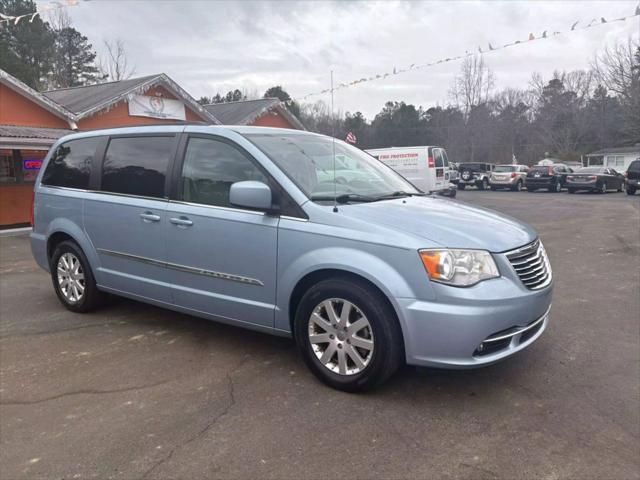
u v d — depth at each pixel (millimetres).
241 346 4352
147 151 4535
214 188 4051
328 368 3543
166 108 18062
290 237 3586
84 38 48531
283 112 24094
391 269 3215
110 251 4758
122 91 16656
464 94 54500
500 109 55875
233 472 2652
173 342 4457
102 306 5340
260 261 3740
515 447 2852
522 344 3408
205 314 4199
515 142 56344
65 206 5125
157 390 3564
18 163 14164
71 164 5207
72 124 15117
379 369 3307
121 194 4652
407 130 55844
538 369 3861
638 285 6406
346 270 3348
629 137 45312
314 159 4168
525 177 29938
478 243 3283
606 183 26562
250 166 3896
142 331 4738
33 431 3062
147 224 4387
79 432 3045
